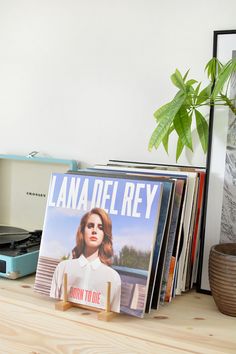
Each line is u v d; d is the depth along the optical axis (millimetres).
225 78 1081
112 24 1512
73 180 1221
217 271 1104
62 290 1157
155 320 1088
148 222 1093
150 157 1479
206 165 1321
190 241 1271
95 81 1558
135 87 1488
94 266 1129
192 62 1394
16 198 1736
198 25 1377
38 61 1666
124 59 1500
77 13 1572
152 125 1466
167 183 1126
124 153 1525
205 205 1312
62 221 1206
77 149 1613
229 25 1334
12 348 1185
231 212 1285
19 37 1699
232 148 1282
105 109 1547
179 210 1188
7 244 1449
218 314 1136
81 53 1576
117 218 1130
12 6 1704
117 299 1085
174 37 1416
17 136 1739
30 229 1712
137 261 1083
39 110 1681
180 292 1250
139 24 1466
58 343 1117
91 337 1077
